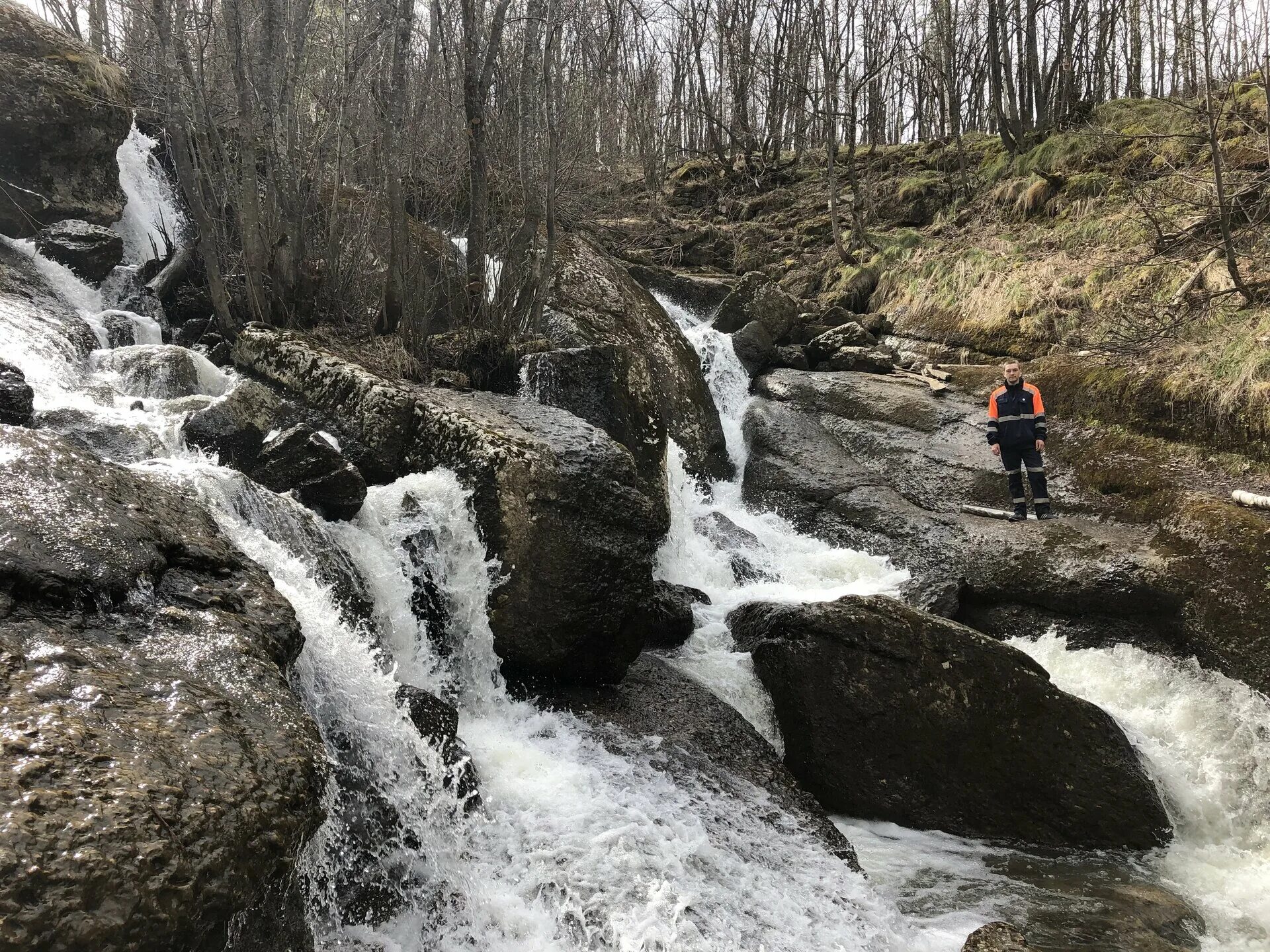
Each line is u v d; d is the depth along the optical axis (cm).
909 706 830
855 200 2133
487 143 1238
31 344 813
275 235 1116
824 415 1453
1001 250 1777
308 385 928
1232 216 1425
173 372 877
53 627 403
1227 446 1103
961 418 1341
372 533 744
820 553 1207
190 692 401
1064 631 1020
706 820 662
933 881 723
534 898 549
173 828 329
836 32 2436
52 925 286
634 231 2295
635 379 1230
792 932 578
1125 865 771
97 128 1231
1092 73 2681
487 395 965
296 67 1105
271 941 386
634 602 803
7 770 317
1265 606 909
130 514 493
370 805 524
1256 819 829
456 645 758
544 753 688
